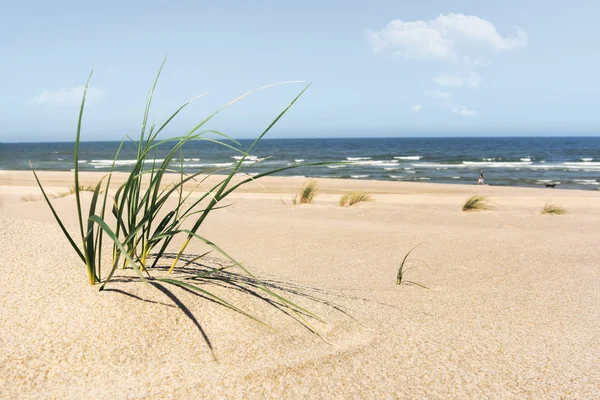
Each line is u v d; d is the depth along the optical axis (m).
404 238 4.73
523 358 1.86
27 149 99.81
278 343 1.85
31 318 1.80
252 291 2.33
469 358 1.85
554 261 3.81
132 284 2.11
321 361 1.75
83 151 82.75
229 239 4.45
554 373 1.73
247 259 3.56
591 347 1.99
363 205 8.72
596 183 25.81
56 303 1.91
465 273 3.39
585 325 2.27
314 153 69.38
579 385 1.65
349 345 1.91
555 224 6.20
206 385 1.54
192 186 15.52
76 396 1.46
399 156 58.56
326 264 3.54
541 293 2.86
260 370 1.64
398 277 3.06
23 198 9.09
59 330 1.74
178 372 1.60
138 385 1.52
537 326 2.25
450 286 3.02
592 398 1.56
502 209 9.02
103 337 1.72
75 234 3.17
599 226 6.01
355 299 2.58
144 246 2.36
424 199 11.97
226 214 6.51
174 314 1.91
